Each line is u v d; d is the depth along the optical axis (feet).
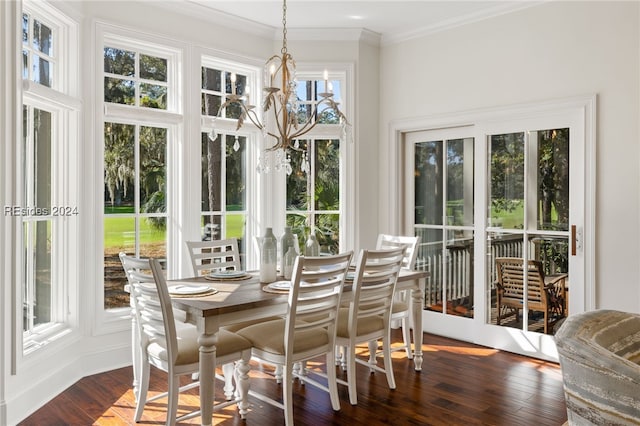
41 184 11.01
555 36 12.75
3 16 8.91
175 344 8.23
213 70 14.76
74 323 11.60
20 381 9.57
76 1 11.36
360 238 16.15
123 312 12.67
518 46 13.46
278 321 10.21
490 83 14.06
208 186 14.64
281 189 15.90
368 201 16.38
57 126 11.44
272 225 15.85
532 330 13.37
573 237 12.50
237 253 13.08
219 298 8.91
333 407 9.73
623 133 11.60
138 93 13.05
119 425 9.13
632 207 11.48
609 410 5.37
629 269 11.54
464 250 14.98
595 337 6.14
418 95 15.72
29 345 10.20
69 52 11.46
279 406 8.99
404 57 16.10
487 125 14.21
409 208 16.37
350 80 16.01
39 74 10.73
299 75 16.16
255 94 15.64
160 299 8.09
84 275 11.82
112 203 12.55
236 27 14.89
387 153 16.53
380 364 12.62
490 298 14.29
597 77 12.01
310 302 9.04
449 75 14.97
